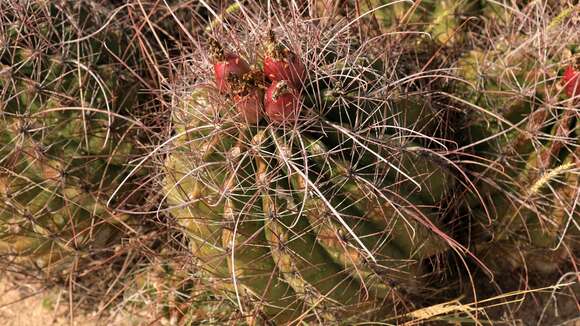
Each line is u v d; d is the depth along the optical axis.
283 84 0.78
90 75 0.95
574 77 0.85
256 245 0.82
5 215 0.94
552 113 0.88
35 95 0.92
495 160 0.92
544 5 0.98
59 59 0.93
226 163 0.80
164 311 1.00
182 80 0.94
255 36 0.86
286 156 0.78
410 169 0.84
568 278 0.96
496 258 0.96
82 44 0.96
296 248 0.80
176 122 0.87
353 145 0.80
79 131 0.94
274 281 0.84
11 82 0.91
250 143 0.80
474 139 0.94
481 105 0.93
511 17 1.00
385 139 0.82
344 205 0.81
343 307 0.86
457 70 0.96
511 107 0.91
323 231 0.80
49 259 1.00
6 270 1.04
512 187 0.91
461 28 1.02
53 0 0.98
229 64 0.80
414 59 1.00
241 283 0.84
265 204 0.80
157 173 0.92
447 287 0.93
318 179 0.79
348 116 0.81
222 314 0.96
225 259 0.85
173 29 1.10
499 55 0.94
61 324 1.05
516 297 0.96
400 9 1.02
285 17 0.99
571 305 0.95
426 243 0.85
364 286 0.83
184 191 0.83
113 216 0.95
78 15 0.98
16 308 1.08
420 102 0.88
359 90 0.82
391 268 0.83
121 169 0.96
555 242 0.92
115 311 1.04
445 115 0.93
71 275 1.00
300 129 0.80
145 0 1.09
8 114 0.91
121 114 0.98
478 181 0.92
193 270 0.95
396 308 0.90
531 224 0.91
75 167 0.94
